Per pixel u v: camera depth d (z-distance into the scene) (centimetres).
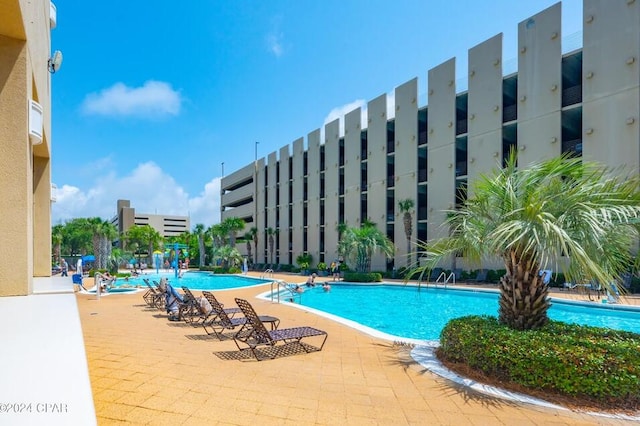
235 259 4138
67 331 336
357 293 2044
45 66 902
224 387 424
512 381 459
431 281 2289
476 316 658
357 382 471
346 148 3422
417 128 2766
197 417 337
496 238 512
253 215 4916
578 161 560
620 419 379
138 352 567
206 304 842
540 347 450
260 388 430
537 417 379
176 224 11581
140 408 349
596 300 1293
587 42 1830
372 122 3152
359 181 3272
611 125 1731
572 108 1898
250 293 1705
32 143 616
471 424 359
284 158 4306
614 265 516
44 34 853
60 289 672
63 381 220
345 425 344
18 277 556
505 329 536
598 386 407
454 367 539
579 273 490
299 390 432
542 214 497
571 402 414
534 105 2042
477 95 2338
